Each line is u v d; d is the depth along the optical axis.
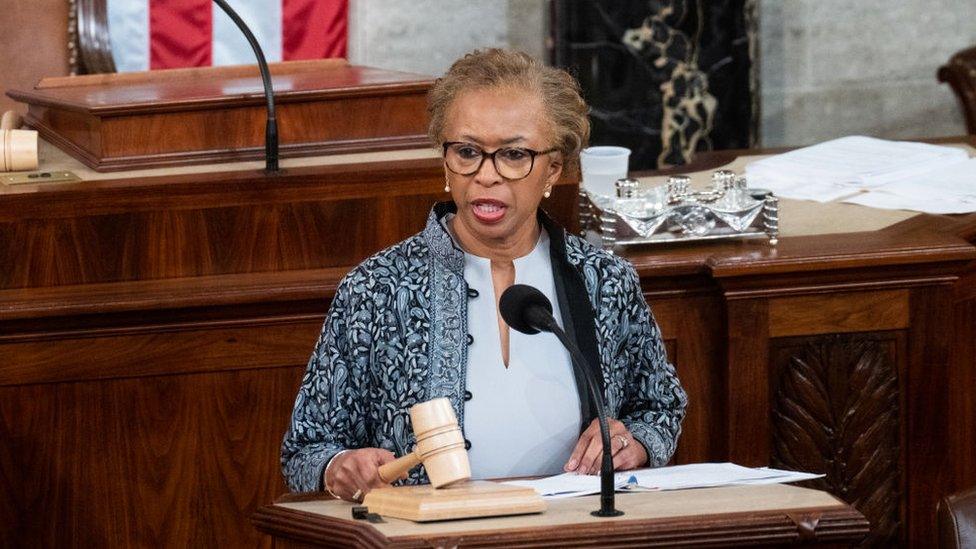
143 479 12.12
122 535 12.16
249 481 12.30
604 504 7.38
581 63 22.09
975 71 23.53
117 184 12.03
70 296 11.67
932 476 12.86
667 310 12.66
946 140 17.67
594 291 9.36
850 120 25.86
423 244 9.21
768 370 12.53
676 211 12.78
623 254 12.59
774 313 12.43
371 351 9.03
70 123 13.81
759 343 12.44
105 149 12.75
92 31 20.09
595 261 9.42
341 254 12.49
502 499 7.34
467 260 9.20
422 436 7.58
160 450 12.11
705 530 7.14
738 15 22.48
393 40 23.69
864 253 12.28
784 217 13.98
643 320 9.59
